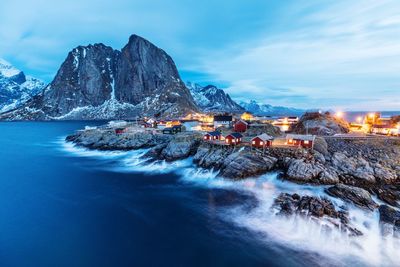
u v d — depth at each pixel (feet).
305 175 131.34
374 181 126.21
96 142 289.94
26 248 87.10
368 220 92.84
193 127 303.89
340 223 88.17
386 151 163.22
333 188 115.44
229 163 151.84
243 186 136.87
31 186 156.66
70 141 342.64
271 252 81.76
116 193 141.69
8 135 455.63
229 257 80.74
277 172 145.38
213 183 146.92
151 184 155.74
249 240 88.89
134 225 103.19
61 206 124.26
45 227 102.27
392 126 210.18
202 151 182.39
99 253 84.12
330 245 81.61
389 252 77.71
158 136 272.51
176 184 153.69
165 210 117.08
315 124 226.17
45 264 78.43
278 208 104.27
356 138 187.11
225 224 100.83
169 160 193.67
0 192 145.59
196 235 94.22
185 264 77.97
